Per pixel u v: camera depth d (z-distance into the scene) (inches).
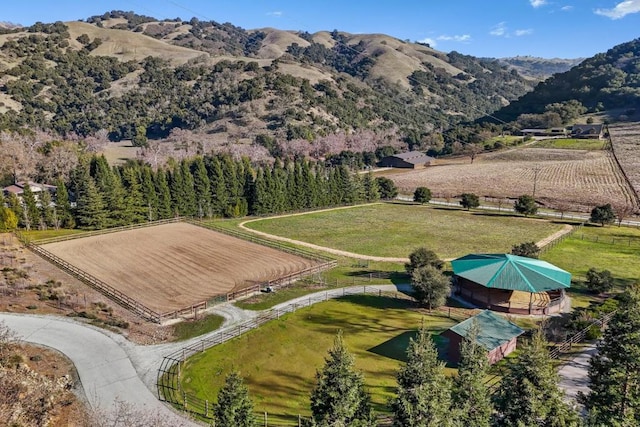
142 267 2217.0
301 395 1204.5
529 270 1790.1
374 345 1460.4
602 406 928.3
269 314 1659.7
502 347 1368.1
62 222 2994.6
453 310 1752.0
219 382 1257.4
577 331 1513.3
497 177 4827.8
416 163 6067.9
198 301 1795.0
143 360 1336.1
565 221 3230.8
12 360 1224.8
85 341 1433.3
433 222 3277.6
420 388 763.4
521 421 786.2
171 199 3329.2
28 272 2069.4
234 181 3558.1
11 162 4266.7
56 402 1104.8
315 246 2652.6
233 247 2588.6
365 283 2030.0
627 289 988.6
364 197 4111.7
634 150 5295.3
